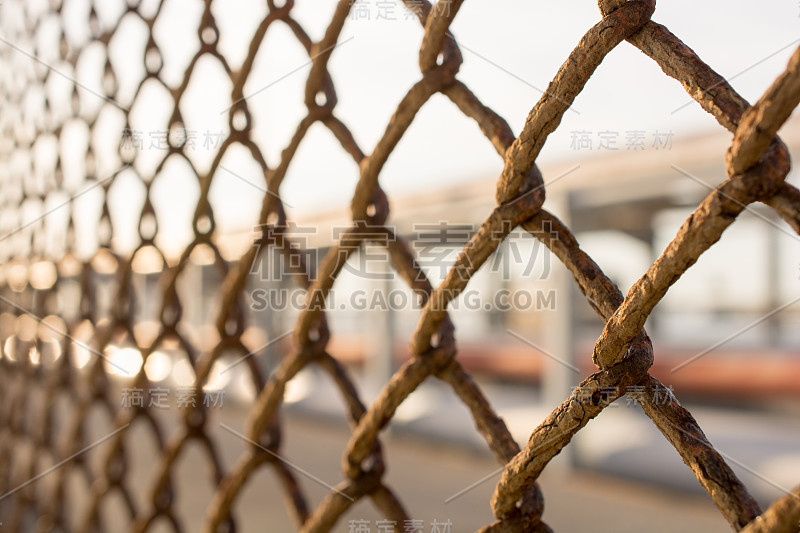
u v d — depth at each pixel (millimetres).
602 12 344
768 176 275
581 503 2926
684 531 2527
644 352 329
